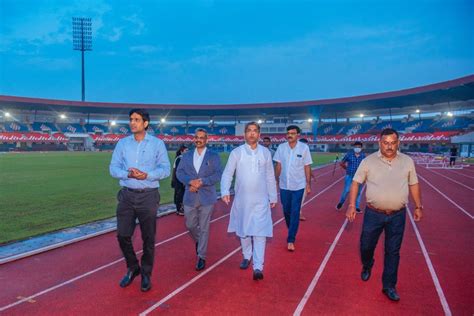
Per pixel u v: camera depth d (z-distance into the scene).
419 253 5.24
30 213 8.01
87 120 80.88
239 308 3.46
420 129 58.78
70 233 6.13
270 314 3.34
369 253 3.98
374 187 3.67
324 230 6.68
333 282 4.11
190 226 4.60
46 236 5.92
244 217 4.28
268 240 5.84
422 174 19.97
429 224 7.16
